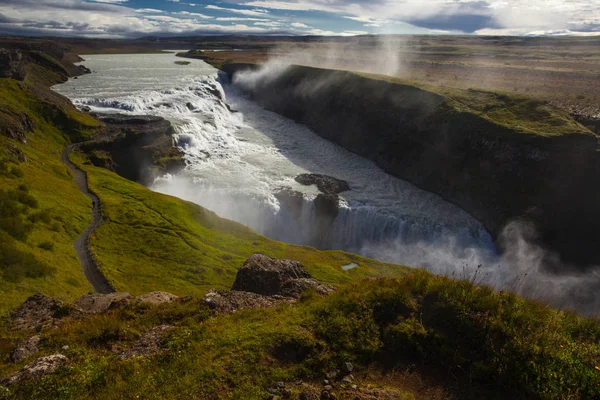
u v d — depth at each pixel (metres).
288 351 10.27
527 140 56.69
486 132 62.09
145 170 66.00
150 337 12.58
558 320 10.74
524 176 56.69
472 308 11.12
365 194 66.75
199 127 84.75
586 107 67.44
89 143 64.94
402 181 73.75
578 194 52.25
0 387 9.70
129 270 35.09
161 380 9.66
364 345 10.41
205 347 10.77
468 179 63.81
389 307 11.68
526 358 9.37
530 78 102.12
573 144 53.94
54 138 65.00
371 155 83.12
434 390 9.09
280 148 87.12
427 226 58.25
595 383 8.55
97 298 17.84
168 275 35.69
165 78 122.69
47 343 12.98
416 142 75.25
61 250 34.38
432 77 111.38
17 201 37.59
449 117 69.12
